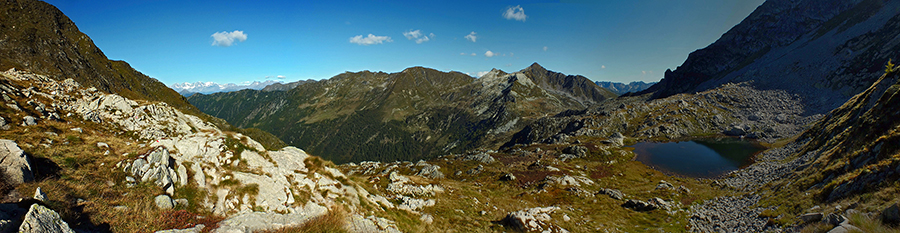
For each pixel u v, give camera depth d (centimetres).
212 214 1808
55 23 16362
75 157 1700
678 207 4566
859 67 16675
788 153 8306
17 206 1205
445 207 3747
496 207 4394
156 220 1550
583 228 3434
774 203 3547
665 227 3681
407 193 4119
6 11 14162
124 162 1772
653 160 11156
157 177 1770
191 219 1684
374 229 2333
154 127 2897
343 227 2123
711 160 10606
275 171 2336
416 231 2670
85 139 2020
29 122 2073
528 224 3186
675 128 17862
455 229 3036
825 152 4881
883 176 2311
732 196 4909
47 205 1266
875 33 18175
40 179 1411
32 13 15525
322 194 2411
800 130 13038
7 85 2486
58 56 13575
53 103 2653
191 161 2038
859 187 2492
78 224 1302
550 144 15250
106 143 2009
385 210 2859
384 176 5184
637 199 5244
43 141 1788
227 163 2186
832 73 18025
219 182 2012
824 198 2878
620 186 6888
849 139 4172
